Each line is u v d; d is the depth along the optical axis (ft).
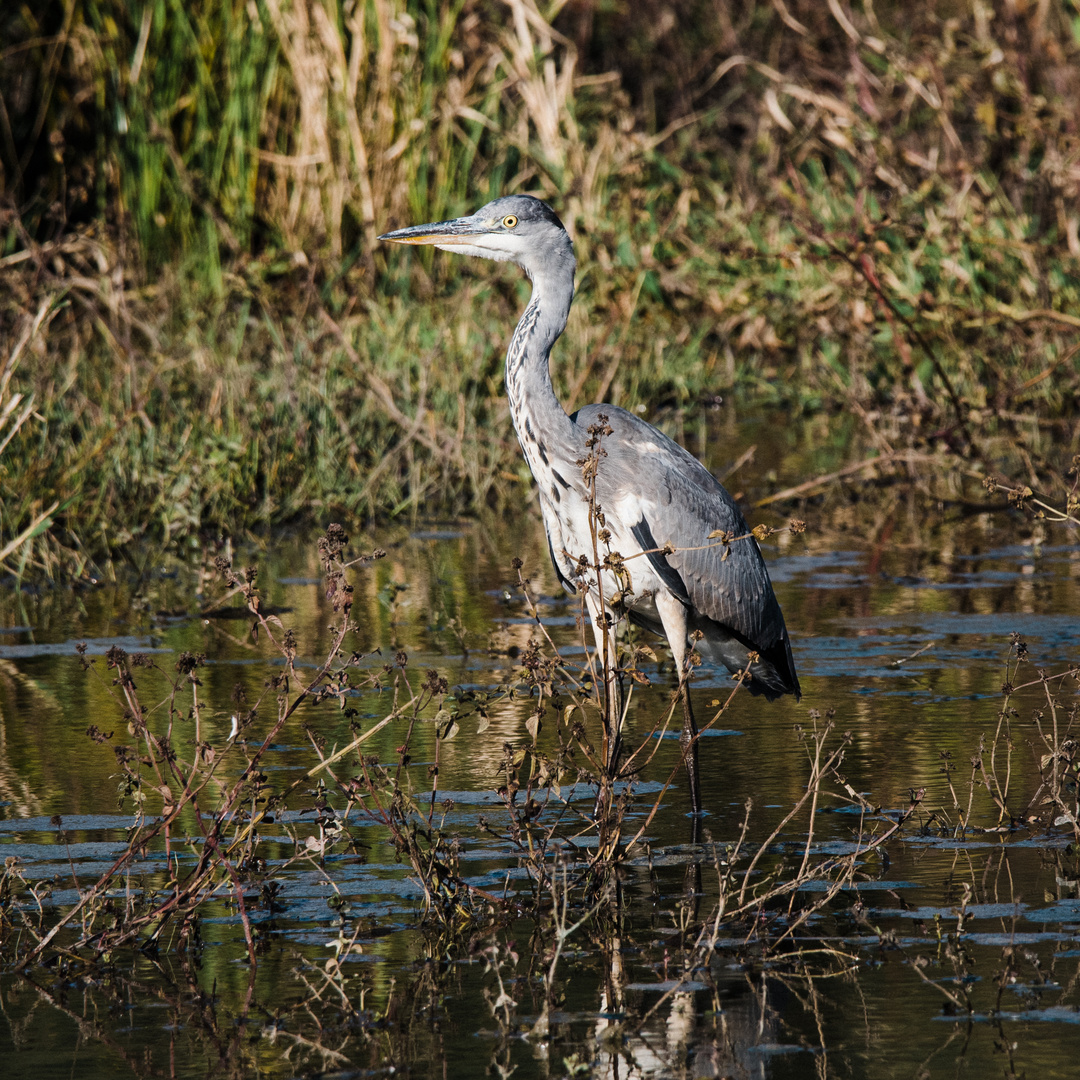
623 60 99.25
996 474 53.06
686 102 93.71
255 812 23.30
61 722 31.81
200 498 50.65
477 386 60.18
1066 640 36.68
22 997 19.90
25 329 54.95
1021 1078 17.13
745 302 70.33
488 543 49.75
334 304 68.69
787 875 23.45
